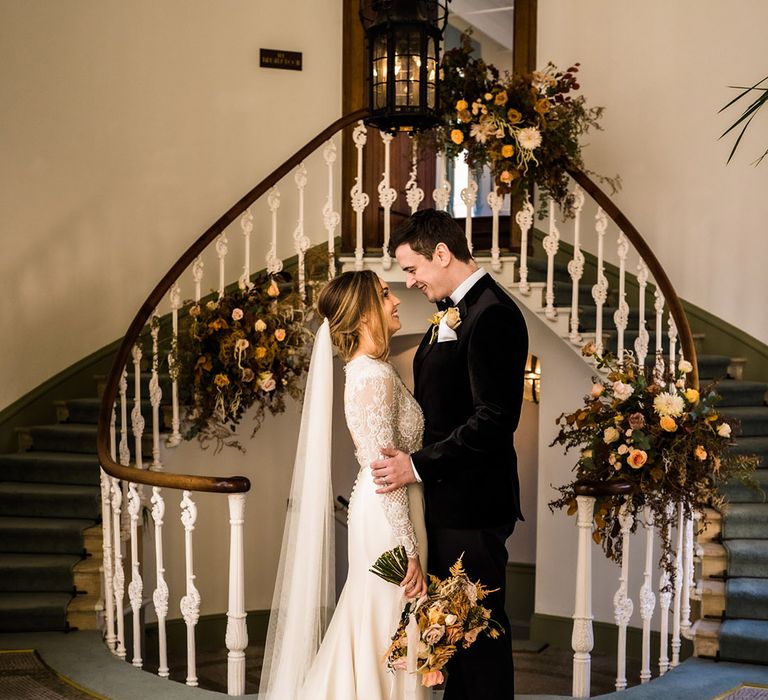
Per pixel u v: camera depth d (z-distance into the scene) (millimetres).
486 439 2664
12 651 4457
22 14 6410
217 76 6953
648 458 4078
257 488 6648
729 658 4156
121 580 4555
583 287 6867
